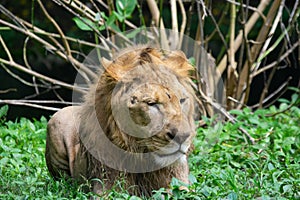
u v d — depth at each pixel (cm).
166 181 805
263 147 1061
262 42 1344
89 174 823
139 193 812
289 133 1176
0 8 1222
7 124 1199
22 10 2006
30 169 945
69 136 863
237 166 984
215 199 775
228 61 1402
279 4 1388
